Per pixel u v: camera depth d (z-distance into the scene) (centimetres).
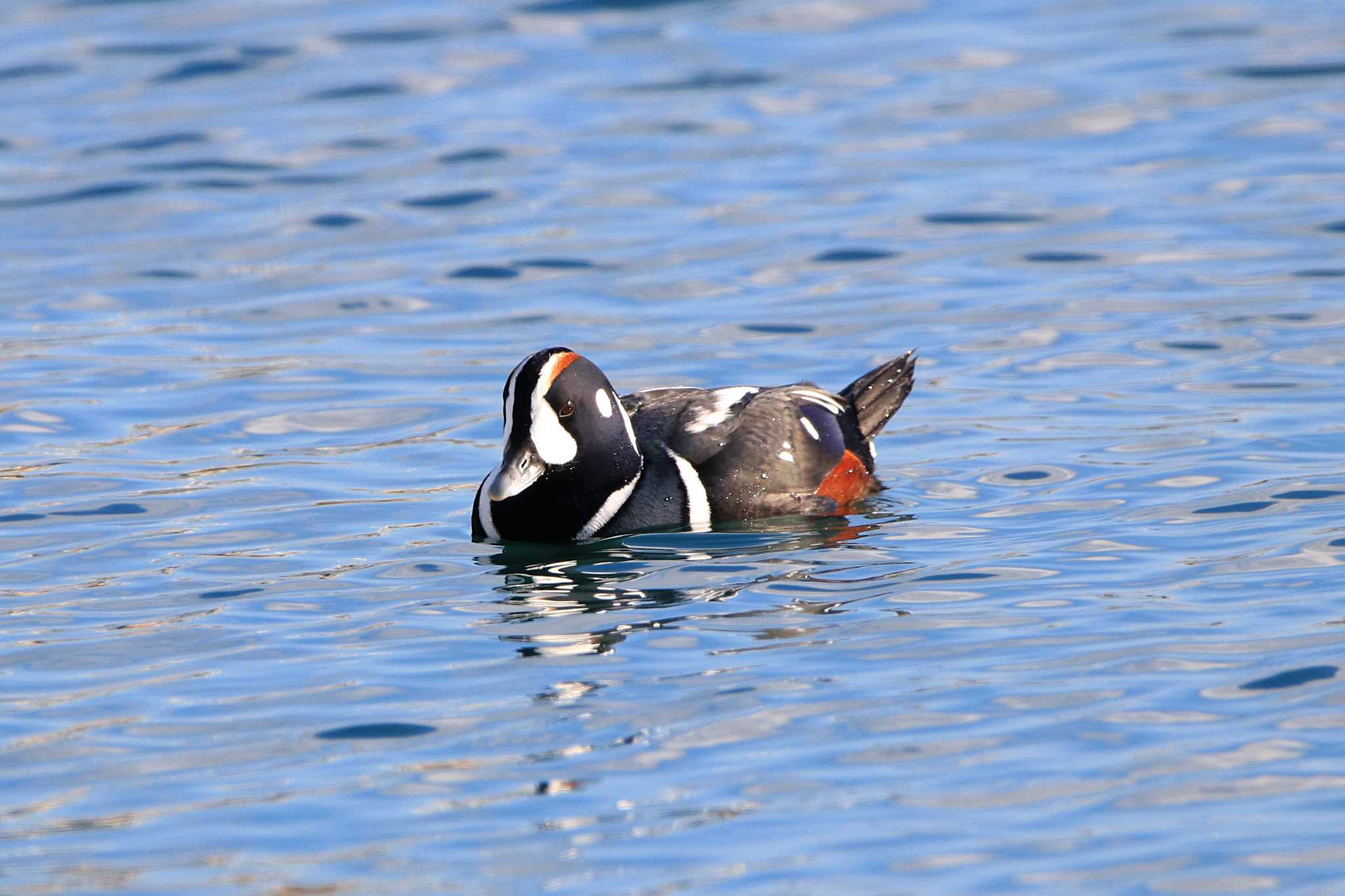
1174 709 920
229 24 2903
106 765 907
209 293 1906
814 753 889
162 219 2133
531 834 816
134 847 816
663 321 1786
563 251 2003
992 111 2419
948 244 1984
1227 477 1321
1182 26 2761
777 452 1327
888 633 1052
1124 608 1075
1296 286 1788
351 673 1023
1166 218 2020
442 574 1211
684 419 1345
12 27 2914
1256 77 2481
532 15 2919
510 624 1101
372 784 876
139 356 1723
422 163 2300
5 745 933
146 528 1302
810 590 1143
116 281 1942
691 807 838
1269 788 827
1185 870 756
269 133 2417
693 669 1009
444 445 1498
